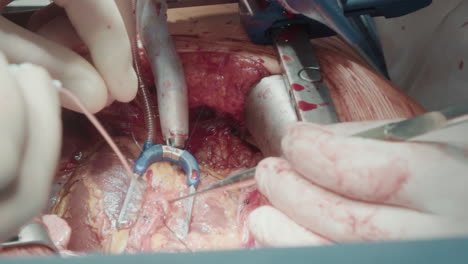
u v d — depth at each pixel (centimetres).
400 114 120
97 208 121
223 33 151
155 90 144
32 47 86
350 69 131
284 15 132
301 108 114
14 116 53
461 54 139
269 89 130
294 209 67
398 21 166
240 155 142
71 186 127
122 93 105
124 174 128
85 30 93
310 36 142
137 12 137
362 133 60
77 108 96
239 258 34
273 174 71
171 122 123
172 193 121
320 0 112
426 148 55
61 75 90
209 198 122
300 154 63
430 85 152
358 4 129
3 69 57
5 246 76
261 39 142
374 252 33
